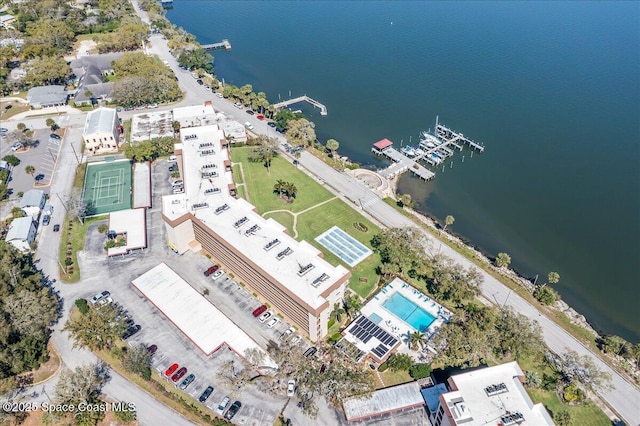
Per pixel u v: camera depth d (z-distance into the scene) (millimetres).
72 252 182125
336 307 156875
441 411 122188
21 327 143750
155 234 191125
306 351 147375
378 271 177000
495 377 125188
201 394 135500
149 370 137875
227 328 152000
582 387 137875
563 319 162500
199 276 173625
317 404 134250
